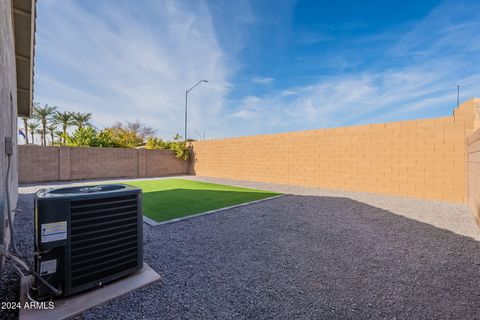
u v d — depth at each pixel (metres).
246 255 3.35
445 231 4.41
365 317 2.06
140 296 2.32
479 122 6.64
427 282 2.64
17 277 2.66
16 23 4.68
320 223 4.92
